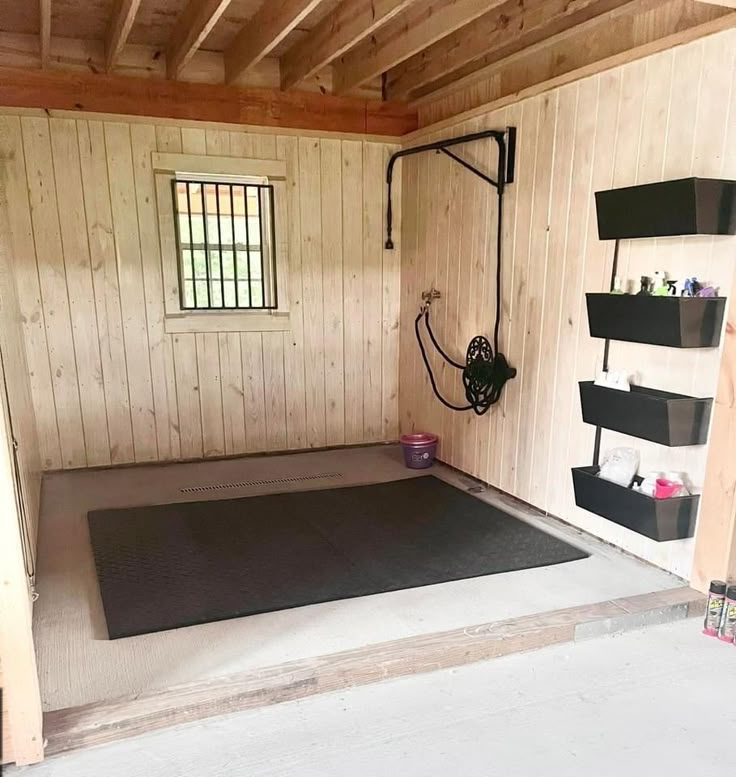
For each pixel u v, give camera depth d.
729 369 2.31
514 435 3.60
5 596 1.57
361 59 3.81
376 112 4.42
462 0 2.81
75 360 4.02
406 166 4.52
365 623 2.31
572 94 2.99
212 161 4.07
